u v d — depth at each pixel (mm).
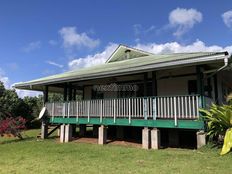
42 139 15852
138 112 11852
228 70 13305
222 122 9367
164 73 14305
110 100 12953
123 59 19781
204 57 9703
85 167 7852
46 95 16891
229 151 8891
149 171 7137
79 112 14289
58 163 8539
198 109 10109
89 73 13367
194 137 12797
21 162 8914
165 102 11070
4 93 26969
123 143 12609
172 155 9250
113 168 7609
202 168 7262
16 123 16547
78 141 14219
